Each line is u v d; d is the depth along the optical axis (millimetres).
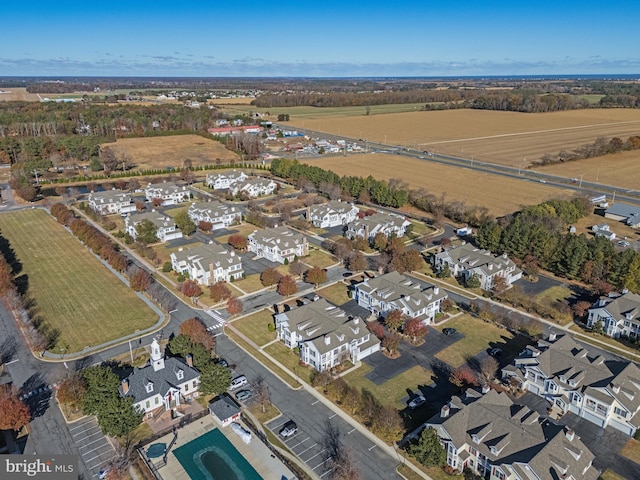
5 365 88688
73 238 153250
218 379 78875
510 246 135625
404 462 67938
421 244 150875
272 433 73188
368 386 84062
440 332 101250
